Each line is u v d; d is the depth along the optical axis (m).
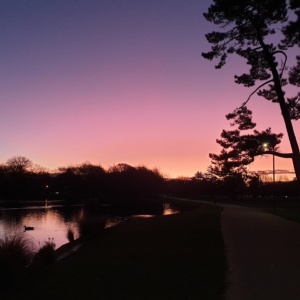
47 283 11.49
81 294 10.24
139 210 84.25
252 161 26.17
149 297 9.84
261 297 9.76
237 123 26.69
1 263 10.60
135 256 15.86
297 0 21.92
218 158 26.91
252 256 15.69
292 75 25.86
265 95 26.53
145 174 149.88
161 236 22.62
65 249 19.72
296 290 10.41
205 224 30.56
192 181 163.75
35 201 134.50
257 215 43.06
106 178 139.38
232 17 24.47
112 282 11.45
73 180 141.62
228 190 106.50
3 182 141.88
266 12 23.94
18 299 9.88
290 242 19.91
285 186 114.38
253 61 25.59
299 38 23.55
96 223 25.55
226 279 11.68
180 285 10.98
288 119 25.06
